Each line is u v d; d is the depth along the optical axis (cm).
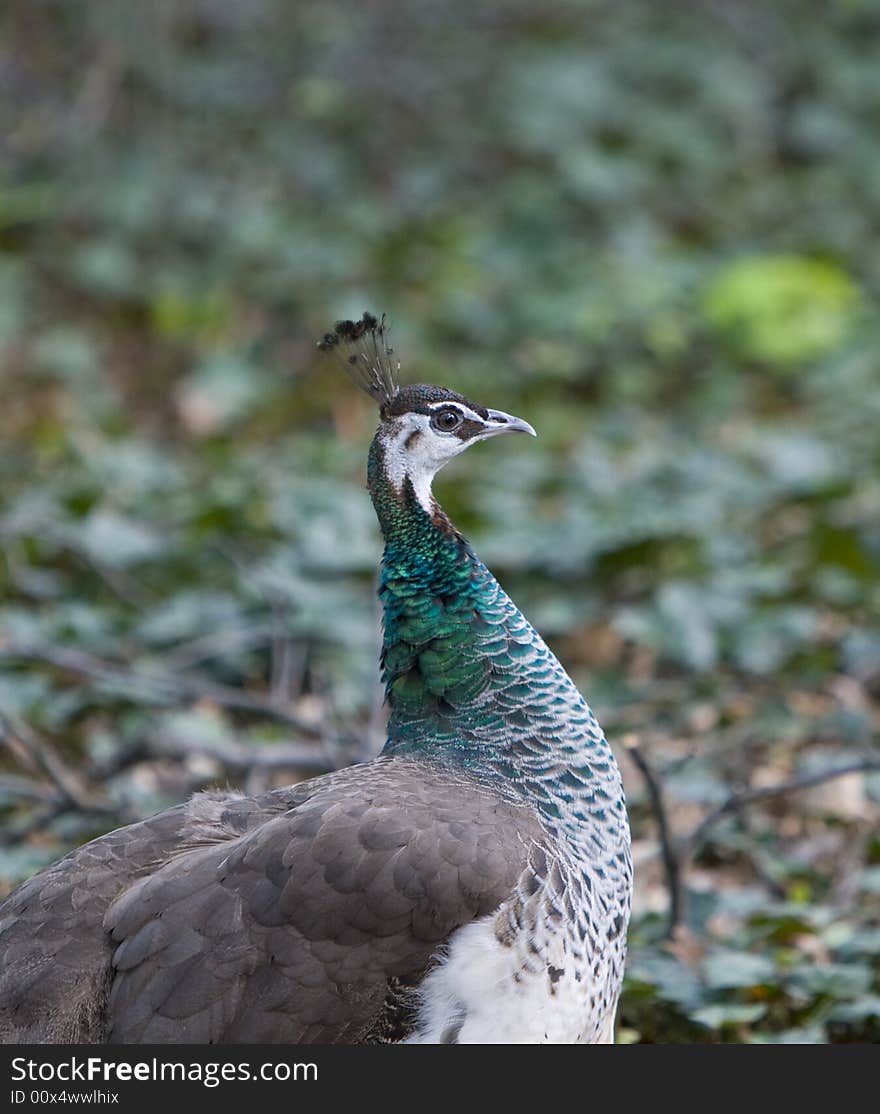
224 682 1109
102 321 1800
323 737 915
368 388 673
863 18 2277
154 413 1680
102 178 1939
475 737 628
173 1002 552
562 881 583
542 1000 570
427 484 661
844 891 890
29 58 1995
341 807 580
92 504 1305
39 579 1238
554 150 2014
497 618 640
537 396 1694
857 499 1366
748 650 1107
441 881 563
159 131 1991
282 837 573
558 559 1212
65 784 872
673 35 2214
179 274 1842
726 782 994
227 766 952
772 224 2016
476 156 2044
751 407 1680
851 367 1684
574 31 2216
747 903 832
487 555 1224
